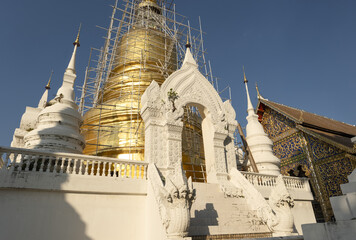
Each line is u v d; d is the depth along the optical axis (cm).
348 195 379
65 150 1095
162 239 804
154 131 1287
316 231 385
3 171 813
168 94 1379
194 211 1052
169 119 1311
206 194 1188
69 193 902
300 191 1538
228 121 1581
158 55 2127
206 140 1508
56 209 863
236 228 970
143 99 1383
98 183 951
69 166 936
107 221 929
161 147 1269
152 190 961
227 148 1521
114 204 964
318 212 1812
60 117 1205
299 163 2016
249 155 1772
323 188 1794
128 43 2119
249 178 1434
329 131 2084
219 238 874
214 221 1002
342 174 1695
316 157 1895
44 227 825
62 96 1307
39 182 852
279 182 1071
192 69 1600
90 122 1736
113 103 1770
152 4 2586
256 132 1864
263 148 1788
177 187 811
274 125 2331
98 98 2075
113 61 2092
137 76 1909
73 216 880
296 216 1466
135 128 1608
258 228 1023
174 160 1250
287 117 2159
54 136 1117
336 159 1753
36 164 880
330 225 370
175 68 2272
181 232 773
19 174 833
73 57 1512
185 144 1677
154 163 1123
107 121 1683
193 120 1847
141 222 984
